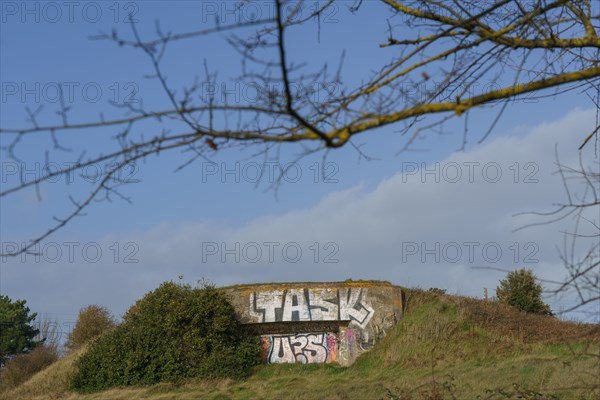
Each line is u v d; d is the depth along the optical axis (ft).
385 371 90.07
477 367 80.53
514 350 86.12
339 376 91.50
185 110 11.14
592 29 14.16
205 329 95.81
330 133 11.94
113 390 91.56
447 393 58.39
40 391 98.48
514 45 13.82
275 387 86.22
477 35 14.26
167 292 98.84
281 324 99.45
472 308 97.91
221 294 99.76
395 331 97.96
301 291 100.12
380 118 12.10
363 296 99.76
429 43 14.35
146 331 95.86
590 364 58.95
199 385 90.02
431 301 103.35
